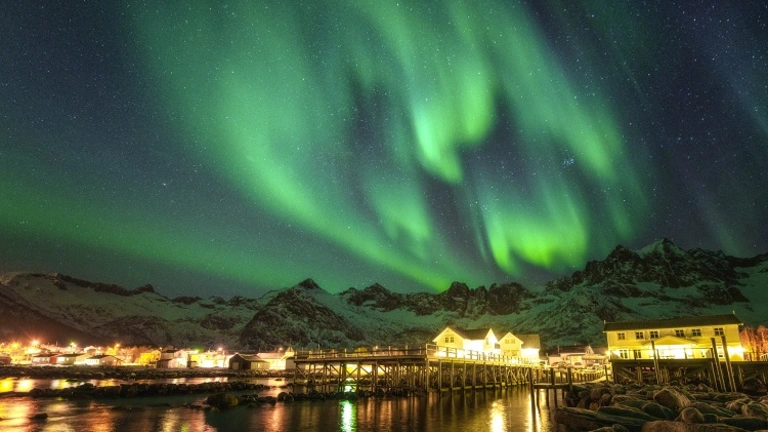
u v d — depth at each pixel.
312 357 56.44
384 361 51.56
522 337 102.88
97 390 50.09
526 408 39.75
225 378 98.56
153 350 162.88
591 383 54.97
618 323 67.69
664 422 21.38
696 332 61.66
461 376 57.75
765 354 56.78
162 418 32.97
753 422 21.48
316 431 28.50
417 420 32.69
